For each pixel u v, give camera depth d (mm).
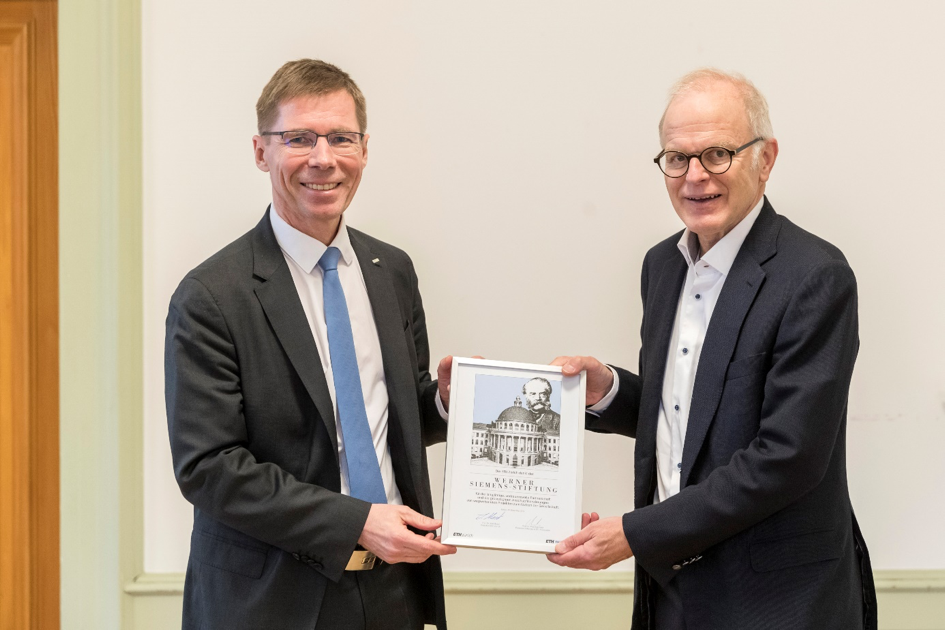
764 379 1584
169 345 1615
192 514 2482
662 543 1585
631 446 2518
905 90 2500
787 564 1559
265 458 1626
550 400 1758
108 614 2432
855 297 1572
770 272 1604
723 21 2498
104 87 2395
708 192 1628
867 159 2512
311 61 1701
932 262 2516
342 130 1651
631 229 2529
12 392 2469
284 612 1579
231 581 1594
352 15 2475
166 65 2451
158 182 2461
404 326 1853
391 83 2486
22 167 2451
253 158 2479
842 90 2500
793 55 2500
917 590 2494
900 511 2531
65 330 2418
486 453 1725
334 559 1558
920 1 2488
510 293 2525
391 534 1547
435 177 2502
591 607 2490
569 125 2510
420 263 2510
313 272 1726
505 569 2510
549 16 2494
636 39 2500
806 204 2521
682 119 1644
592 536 1646
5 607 2484
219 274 1637
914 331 2521
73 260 2410
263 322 1635
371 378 1738
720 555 1605
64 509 2430
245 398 1612
